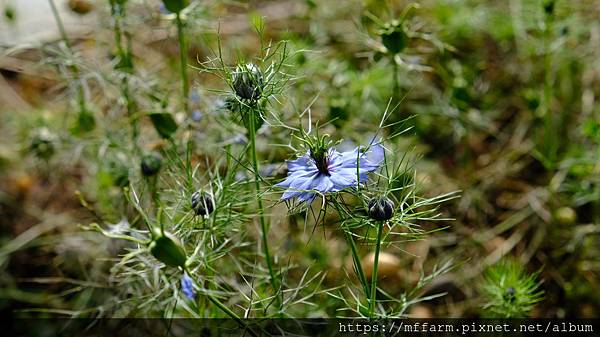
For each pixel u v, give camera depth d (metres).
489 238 0.65
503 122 0.72
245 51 0.74
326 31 0.73
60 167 0.68
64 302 0.64
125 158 0.62
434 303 0.62
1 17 0.76
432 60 0.72
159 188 0.59
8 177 0.70
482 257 0.64
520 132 0.70
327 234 0.62
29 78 0.76
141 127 0.65
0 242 0.67
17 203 0.69
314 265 0.61
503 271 0.58
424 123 0.69
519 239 0.65
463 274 0.63
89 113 0.64
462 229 0.66
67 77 0.63
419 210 0.64
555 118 0.70
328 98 0.65
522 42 0.73
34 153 0.66
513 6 0.72
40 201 0.69
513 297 0.56
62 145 0.65
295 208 0.50
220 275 0.57
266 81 0.50
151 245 0.46
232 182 0.53
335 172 0.48
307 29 0.76
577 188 0.64
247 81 0.49
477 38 0.75
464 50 0.74
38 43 0.66
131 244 0.60
